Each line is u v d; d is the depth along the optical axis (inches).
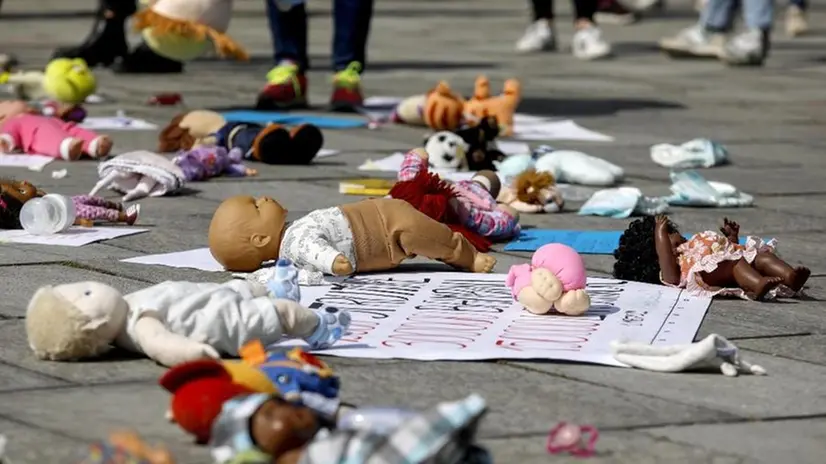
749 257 540.7
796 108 1190.9
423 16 2231.8
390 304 502.6
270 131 823.1
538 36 1673.2
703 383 433.1
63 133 818.8
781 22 2288.4
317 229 537.3
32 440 366.9
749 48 1540.4
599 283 543.5
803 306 534.0
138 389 408.2
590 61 1574.8
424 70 1421.0
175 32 920.3
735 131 1044.5
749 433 390.0
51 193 690.2
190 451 358.0
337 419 355.9
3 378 417.1
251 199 551.8
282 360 378.6
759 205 752.3
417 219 550.6
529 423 390.6
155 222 652.1
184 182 739.4
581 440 376.2
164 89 1190.9
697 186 743.1
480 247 603.2
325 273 538.6
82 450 346.0
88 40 1296.8
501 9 2436.0
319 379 373.4
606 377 434.0
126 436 310.7
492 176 643.5
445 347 453.7
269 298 442.6
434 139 790.5
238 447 330.6
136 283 531.5
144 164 719.1
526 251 611.2
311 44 1688.0
